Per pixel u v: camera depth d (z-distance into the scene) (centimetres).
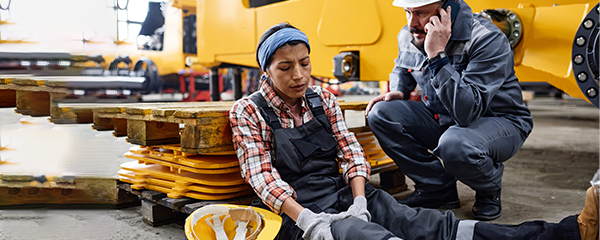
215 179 167
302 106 152
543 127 557
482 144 166
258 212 134
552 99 1277
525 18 229
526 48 231
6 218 147
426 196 199
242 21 399
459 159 167
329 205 137
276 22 366
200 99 855
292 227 131
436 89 169
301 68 135
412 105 199
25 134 138
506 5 237
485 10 235
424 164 194
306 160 144
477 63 172
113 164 134
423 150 197
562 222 108
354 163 148
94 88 121
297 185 141
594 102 210
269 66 138
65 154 134
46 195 142
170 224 179
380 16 292
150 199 173
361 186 141
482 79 170
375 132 199
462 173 171
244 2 401
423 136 197
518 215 188
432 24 167
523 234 111
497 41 173
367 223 115
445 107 173
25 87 136
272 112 146
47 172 138
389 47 291
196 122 150
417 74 199
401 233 129
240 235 128
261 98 147
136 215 192
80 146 132
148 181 182
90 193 137
